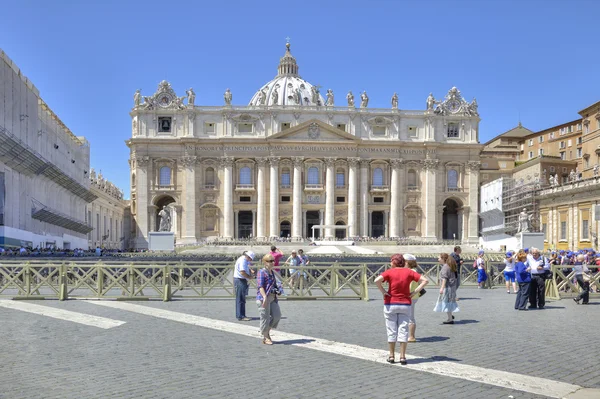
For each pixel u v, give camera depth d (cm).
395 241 9944
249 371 1217
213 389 1081
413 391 1076
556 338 1599
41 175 6556
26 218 5891
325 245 9131
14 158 5341
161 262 2917
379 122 11050
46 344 1479
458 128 11281
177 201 10725
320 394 1055
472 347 1475
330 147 10794
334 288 2634
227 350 1424
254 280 2842
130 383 1120
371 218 11238
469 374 1199
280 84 16362
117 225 12294
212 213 10800
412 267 1471
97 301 2397
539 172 9744
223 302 2433
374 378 1166
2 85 5025
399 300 1295
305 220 10912
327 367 1256
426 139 11106
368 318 1986
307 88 16225
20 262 2619
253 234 10881
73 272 2509
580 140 10075
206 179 10894
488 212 10719
